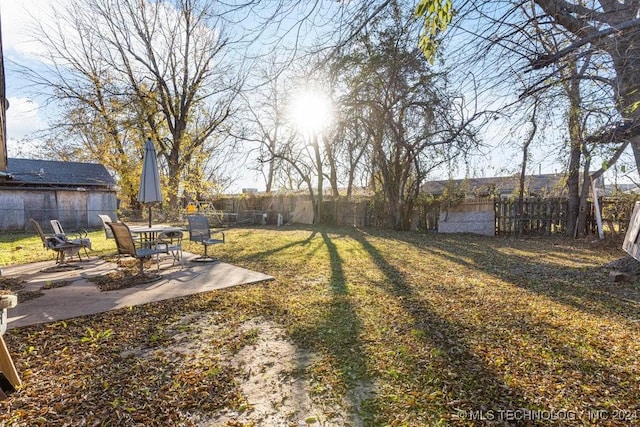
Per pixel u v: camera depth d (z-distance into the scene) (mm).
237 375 2615
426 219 14367
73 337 3291
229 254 8289
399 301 4496
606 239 10195
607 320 3773
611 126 2459
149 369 2689
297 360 2865
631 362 2795
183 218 18703
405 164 13562
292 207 19438
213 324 3678
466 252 8711
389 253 8516
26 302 4316
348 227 16312
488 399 2289
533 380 2527
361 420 2096
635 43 2199
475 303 4406
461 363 2793
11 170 15773
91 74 17469
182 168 19719
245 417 2125
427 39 2283
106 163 19312
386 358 2885
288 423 2070
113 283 5242
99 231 14227
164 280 5527
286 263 7156
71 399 2275
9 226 14492
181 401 2273
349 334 3402
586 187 11109
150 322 3693
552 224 11961
